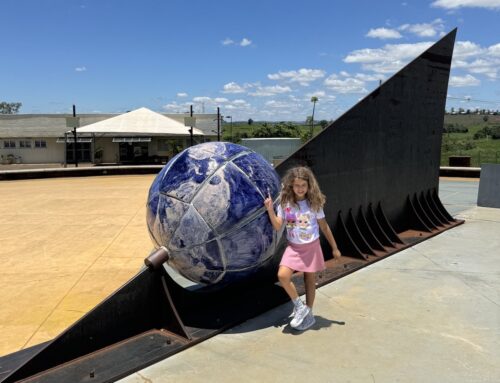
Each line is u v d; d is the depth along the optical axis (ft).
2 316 14.90
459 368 10.90
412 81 24.16
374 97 21.53
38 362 10.47
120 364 10.88
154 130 107.76
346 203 20.45
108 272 19.69
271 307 14.42
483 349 11.85
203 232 12.23
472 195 41.47
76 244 24.61
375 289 16.31
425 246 22.41
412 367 10.96
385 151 22.90
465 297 15.58
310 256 12.71
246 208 12.46
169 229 12.46
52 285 17.99
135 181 58.70
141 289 12.42
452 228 26.61
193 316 13.56
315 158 18.35
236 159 12.98
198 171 12.55
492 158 115.34
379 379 10.43
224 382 10.35
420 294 15.84
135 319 12.35
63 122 156.87
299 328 12.92
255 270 13.46
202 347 11.98
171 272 18.56
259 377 10.55
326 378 10.48
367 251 20.25
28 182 58.03
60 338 10.84
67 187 51.70
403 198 25.04
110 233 27.27
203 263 12.55
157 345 11.82
